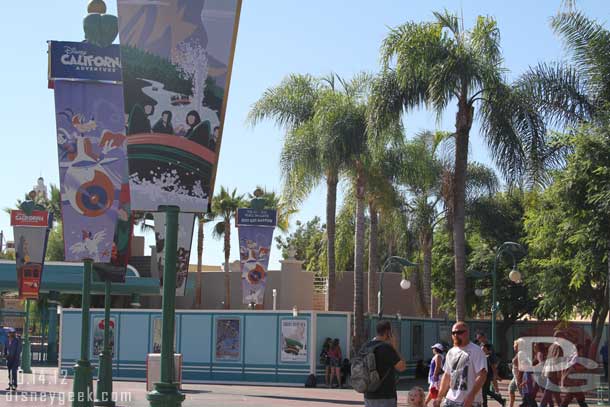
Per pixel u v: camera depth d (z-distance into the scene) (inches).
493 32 972.6
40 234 1268.5
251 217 1411.2
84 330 704.4
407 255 1838.1
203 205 449.4
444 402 453.4
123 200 799.7
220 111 451.5
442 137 1622.8
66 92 674.8
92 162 676.1
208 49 451.8
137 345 1402.6
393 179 1435.8
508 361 1850.4
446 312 1888.5
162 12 448.8
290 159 1397.6
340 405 958.4
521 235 1790.1
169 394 435.8
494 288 1251.2
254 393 1125.1
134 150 446.3
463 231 964.0
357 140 1330.0
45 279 1665.8
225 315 1353.3
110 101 679.1
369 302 1556.3
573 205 871.1
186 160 448.1
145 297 2118.6
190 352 1365.7
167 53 449.1
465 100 964.6
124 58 446.3
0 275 1641.2
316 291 2137.1
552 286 1210.0
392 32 975.6
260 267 1401.3
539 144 956.0
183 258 1170.0
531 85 955.3
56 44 674.2
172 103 448.1
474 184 1811.0
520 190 971.3
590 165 850.1
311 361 1293.1
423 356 1593.3
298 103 1510.8
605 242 854.5
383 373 422.3
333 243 1432.1
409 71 956.0
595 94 929.5
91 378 704.4
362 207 1376.7
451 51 956.0
